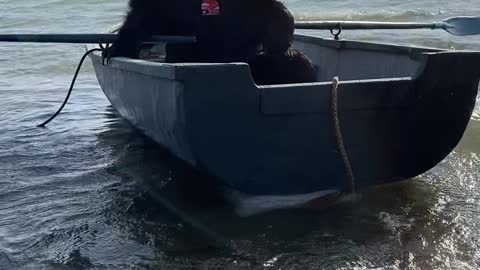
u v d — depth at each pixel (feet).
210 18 12.24
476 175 13.44
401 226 10.89
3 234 10.81
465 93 11.11
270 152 10.59
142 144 16.61
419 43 32.45
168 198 12.50
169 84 10.34
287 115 10.36
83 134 17.75
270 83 12.55
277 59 12.59
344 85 10.47
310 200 11.53
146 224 11.22
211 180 12.25
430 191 12.52
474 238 10.37
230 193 12.02
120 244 10.41
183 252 10.06
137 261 9.78
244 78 9.98
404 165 11.54
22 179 13.84
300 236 10.55
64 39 13.73
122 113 16.48
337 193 11.65
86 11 46.50
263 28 12.45
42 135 17.70
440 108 11.09
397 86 10.72
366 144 11.02
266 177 10.88
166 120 11.19
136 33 12.98
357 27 16.40
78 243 10.46
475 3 49.75
